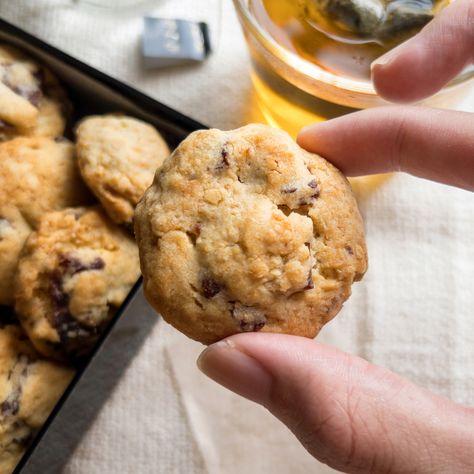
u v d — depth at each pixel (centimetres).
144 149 34
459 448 26
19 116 34
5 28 35
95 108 36
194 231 26
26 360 33
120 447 34
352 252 27
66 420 33
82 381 32
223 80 38
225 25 38
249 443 35
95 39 38
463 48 29
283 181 26
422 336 35
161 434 35
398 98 29
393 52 29
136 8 38
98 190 33
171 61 37
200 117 37
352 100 33
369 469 26
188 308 25
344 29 32
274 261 25
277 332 26
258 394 26
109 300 33
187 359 35
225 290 25
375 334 35
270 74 34
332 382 26
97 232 33
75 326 33
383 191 36
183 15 38
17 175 34
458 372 35
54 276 33
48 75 36
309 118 35
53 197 34
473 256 36
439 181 29
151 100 34
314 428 26
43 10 38
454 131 28
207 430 35
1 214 34
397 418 26
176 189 26
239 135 26
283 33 33
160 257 25
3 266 33
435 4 32
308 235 26
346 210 27
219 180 26
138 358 35
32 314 33
